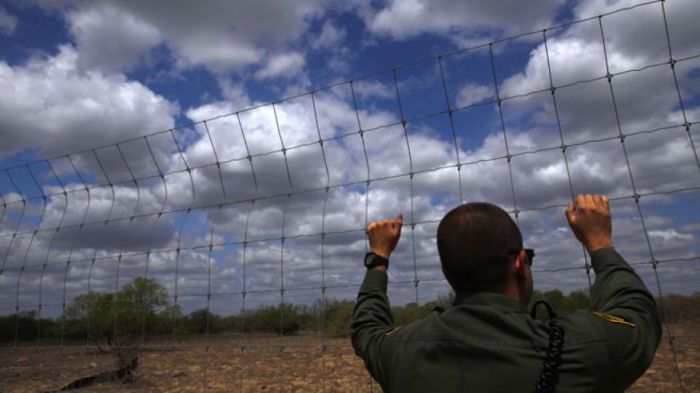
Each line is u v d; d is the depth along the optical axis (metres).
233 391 9.59
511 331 1.43
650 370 9.22
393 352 1.59
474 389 1.38
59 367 11.91
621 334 1.41
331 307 8.41
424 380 1.46
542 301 1.54
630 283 1.64
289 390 9.45
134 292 5.94
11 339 6.91
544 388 1.33
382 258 2.09
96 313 7.02
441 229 1.61
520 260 1.56
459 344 1.45
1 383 10.38
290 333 8.10
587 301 4.32
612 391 1.36
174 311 5.88
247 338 7.65
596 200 1.90
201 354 14.07
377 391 9.11
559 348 1.36
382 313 1.90
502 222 1.55
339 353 13.35
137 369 11.97
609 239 1.84
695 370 8.97
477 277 1.54
